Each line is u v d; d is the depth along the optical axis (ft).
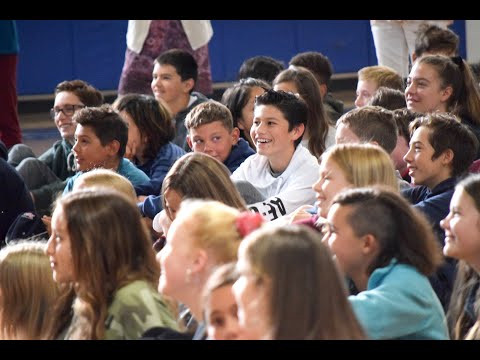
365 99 40.52
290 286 12.78
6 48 54.19
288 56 79.77
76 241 18.15
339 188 21.52
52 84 75.72
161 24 54.03
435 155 25.99
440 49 43.60
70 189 33.01
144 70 54.19
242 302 13.08
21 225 31.40
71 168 38.81
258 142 29.99
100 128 32.89
